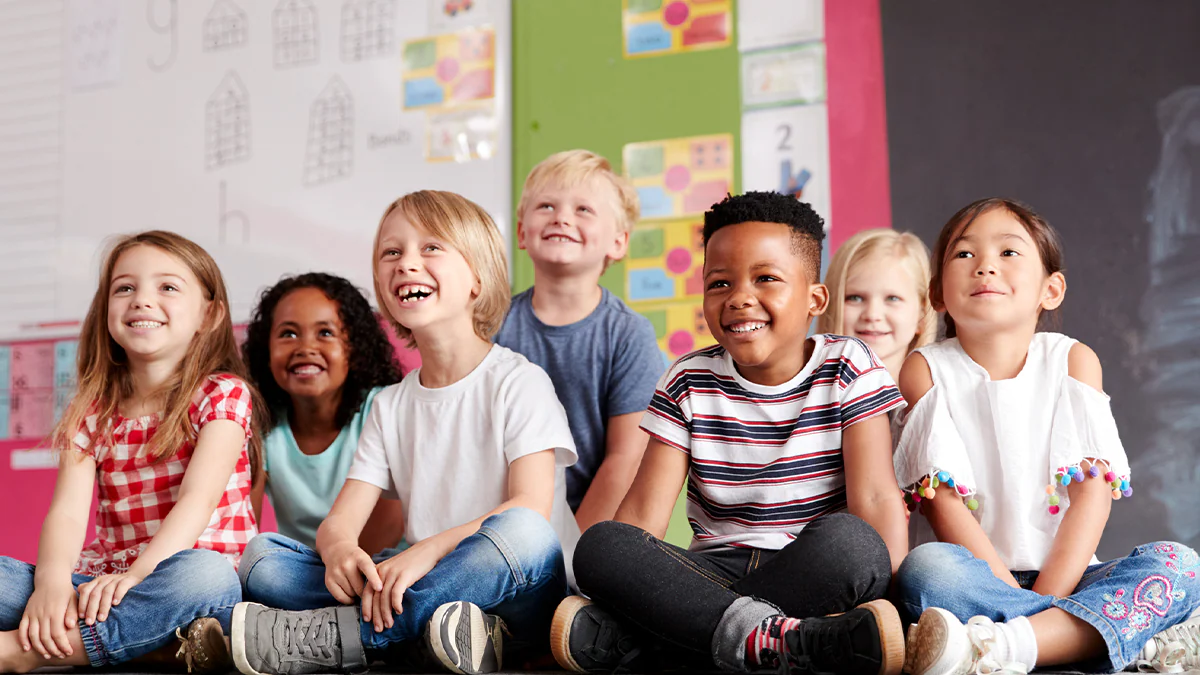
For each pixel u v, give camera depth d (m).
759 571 1.06
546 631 1.19
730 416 1.23
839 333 1.69
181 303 1.41
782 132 2.11
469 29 2.30
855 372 1.21
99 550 1.38
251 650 1.05
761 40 2.13
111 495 1.39
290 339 1.62
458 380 1.39
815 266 1.24
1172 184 1.94
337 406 1.66
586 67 2.22
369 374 1.66
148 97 2.54
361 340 1.66
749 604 1.00
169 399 1.41
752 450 1.21
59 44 2.62
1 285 2.59
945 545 1.08
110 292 1.42
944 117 2.04
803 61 2.11
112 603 1.14
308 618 1.09
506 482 1.33
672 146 2.16
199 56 2.51
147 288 1.40
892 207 2.05
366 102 2.37
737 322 1.17
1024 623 1.02
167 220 2.50
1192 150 1.93
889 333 1.68
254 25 2.47
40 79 2.62
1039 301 1.29
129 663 1.19
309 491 1.62
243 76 2.47
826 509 1.20
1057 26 2.01
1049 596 1.08
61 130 2.59
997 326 1.27
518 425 1.32
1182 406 1.89
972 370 1.29
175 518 1.27
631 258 2.15
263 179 2.43
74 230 2.56
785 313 1.17
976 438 1.26
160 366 1.42
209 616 1.13
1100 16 1.99
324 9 2.42
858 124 2.07
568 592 1.31
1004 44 2.03
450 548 1.17
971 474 1.23
